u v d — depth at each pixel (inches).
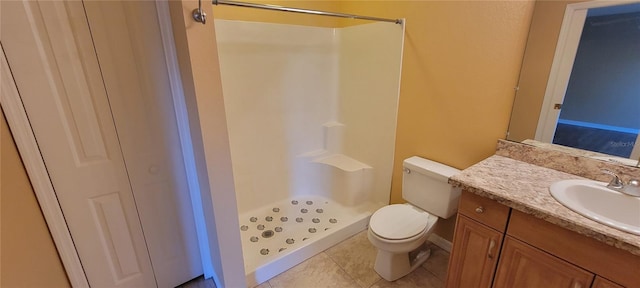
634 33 44.9
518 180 51.6
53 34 44.4
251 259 77.0
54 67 45.6
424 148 80.3
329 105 107.7
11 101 42.9
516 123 61.0
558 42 52.9
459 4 64.8
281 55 91.1
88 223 54.9
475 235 52.6
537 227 43.6
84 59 47.5
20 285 39.3
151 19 50.8
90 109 50.0
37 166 47.1
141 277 64.2
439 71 72.2
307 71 98.3
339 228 84.9
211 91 47.5
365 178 100.1
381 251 71.2
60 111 47.6
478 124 67.2
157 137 57.2
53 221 50.5
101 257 58.2
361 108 98.4
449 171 70.4
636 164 48.1
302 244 77.9
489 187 48.8
